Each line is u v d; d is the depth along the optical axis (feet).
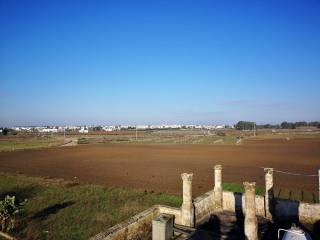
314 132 537.65
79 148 267.80
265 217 62.08
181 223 55.62
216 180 67.51
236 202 66.08
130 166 155.33
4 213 57.93
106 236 45.68
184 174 55.67
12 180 113.60
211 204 65.46
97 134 588.50
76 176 126.31
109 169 145.79
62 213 69.56
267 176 62.18
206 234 49.32
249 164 156.87
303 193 89.81
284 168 141.49
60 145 303.27
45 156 205.67
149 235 52.08
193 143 320.70
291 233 43.19
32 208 74.08
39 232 57.52
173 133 606.96
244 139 373.40
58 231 58.08
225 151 228.43
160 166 154.10
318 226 56.85
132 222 50.37
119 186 103.91
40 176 126.00
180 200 81.41
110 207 74.38
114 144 314.96
